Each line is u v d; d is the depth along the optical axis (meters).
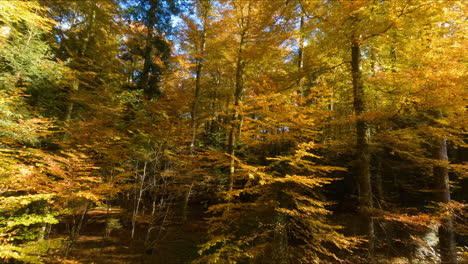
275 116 5.45
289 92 7.37
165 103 9.02
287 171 6.03
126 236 9.42
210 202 12.59
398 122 7.39
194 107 12.39
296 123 5.57
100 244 8.37
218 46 11.23
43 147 8.59
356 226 8.62
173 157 8.31
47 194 4.75
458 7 6.47
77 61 12.30
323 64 7.48
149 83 13.05
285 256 5.65
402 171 10.33
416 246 7.44
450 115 5.86
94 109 10.28
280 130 6.37
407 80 5.48
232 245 5.89
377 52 7.73
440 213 6.29
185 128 8.41
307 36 8.28
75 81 11.27
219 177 10.03
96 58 13.45
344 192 10.89
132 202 10.91
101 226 9.95
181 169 8.20
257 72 11.30
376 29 5.94
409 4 5.68
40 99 9.76
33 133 6.53
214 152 6.28
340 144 7.53
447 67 5.22
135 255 7.84
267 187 5.89
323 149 8.20
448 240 6.43
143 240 9.09
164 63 14.05
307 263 6.32
